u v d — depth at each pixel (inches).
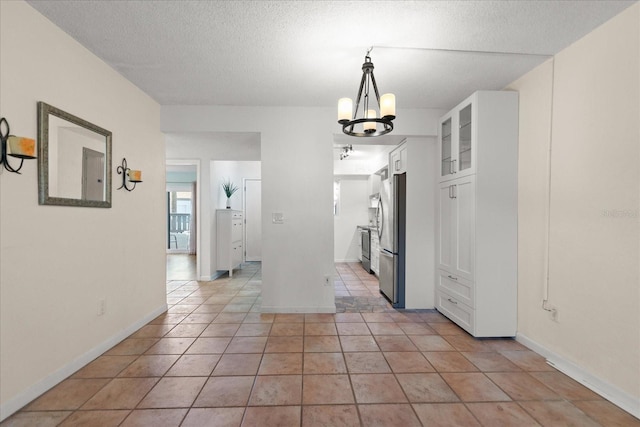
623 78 73.7
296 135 138.8
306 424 66.1
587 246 82.7
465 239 115.3
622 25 74.0
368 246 236.2
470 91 121.1
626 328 72.7
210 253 206.1
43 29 75.9
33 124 73.2
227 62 99.5
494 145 108.1
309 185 139.3
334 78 110.7
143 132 122.8
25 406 70.8
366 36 85.0
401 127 139.2
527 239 104.4
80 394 76.0
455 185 122.7
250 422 66.6
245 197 285.4
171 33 83.7
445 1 70.8
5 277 66.5
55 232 79.5
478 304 108.7
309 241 139.3
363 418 68.0
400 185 148.2
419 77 109.3
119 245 107.2
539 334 99.5
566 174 89.4
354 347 103.7
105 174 99.1
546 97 97.0
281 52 93.4
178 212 390.3
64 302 82.6
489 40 86.7
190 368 89.2
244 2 71.3
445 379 83.9
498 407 72.0
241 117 137.9
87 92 91.4
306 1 70.9
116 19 77.6
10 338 67.6
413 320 130.0
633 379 71.2
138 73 107.2
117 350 100.4
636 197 70.9
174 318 131.6
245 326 122.6
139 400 73.9
